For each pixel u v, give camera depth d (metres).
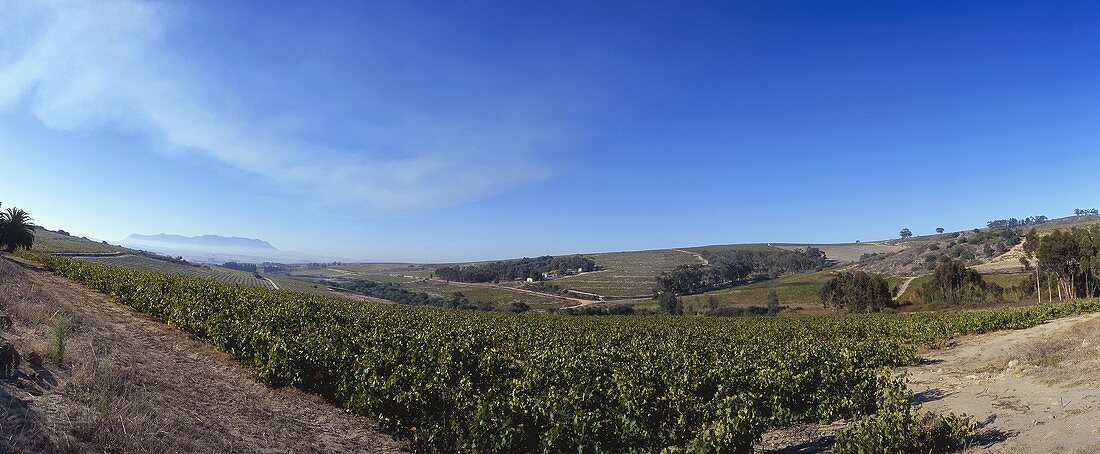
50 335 11.00
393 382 12.38
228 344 16.83
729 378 15.51
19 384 7.43
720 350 23.62
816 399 14.70
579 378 15.88
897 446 9.03
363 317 30.08
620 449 10.70
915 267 139.12
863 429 9.69
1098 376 13.02
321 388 14.79
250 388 13.56
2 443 5.85
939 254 147.00
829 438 12.31
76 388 8.17
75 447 6.34
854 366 18.95
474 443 10.23
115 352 11.58
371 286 144.88
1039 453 8.23
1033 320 37.03
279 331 18.39
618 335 32.84
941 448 9.47
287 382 14.67
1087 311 44.00
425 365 15.46
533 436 10.89
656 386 14.98
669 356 19.88
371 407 12.30
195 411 9.55
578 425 10.43
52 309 14.48
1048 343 21.11
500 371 17.66
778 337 32.88
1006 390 14.15
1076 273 70.19
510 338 28.05
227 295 31.55
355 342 18.44
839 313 88.25
